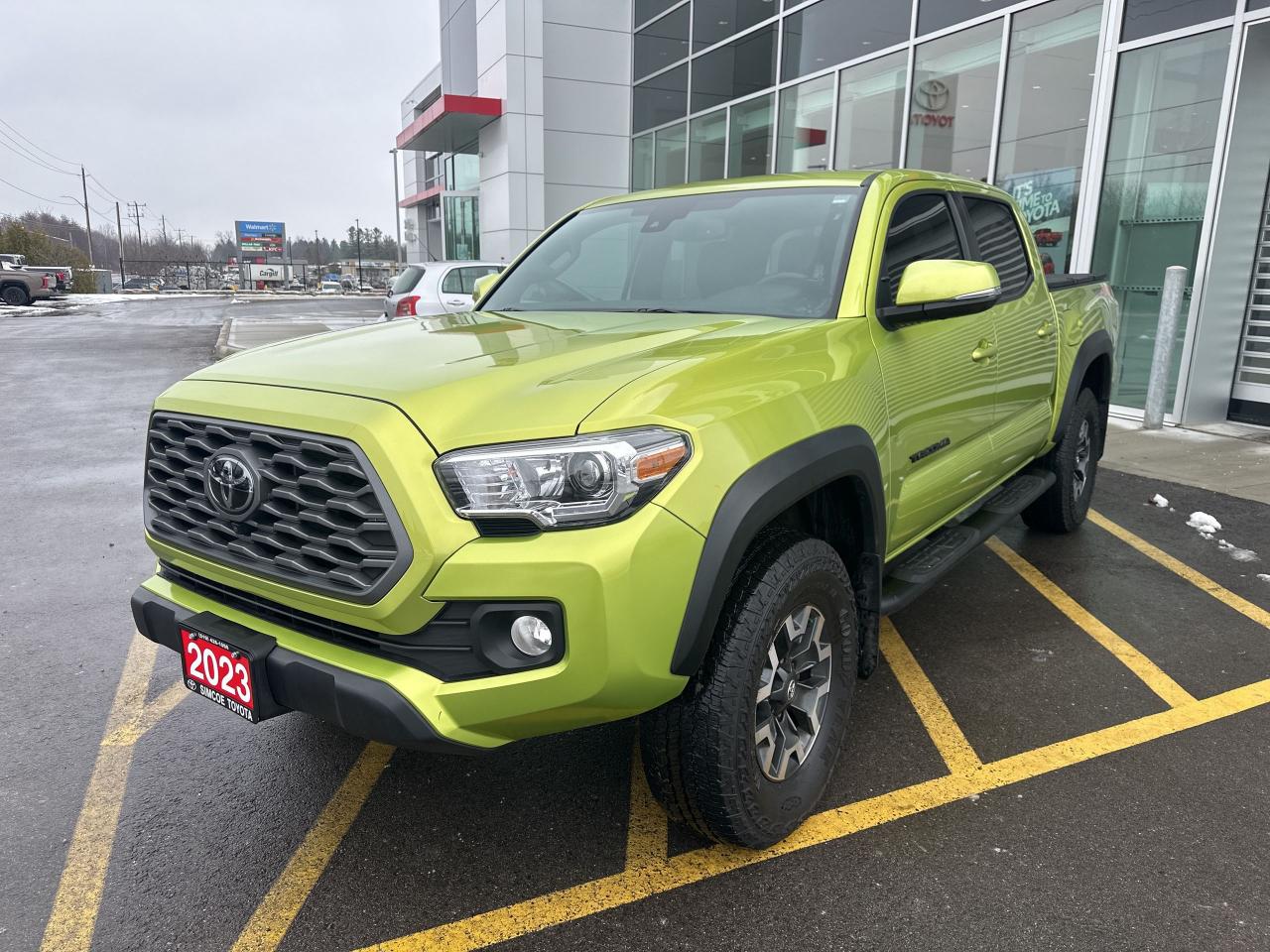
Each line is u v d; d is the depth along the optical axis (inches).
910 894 92.4
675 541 79.5
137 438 337.4
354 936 88.2
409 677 80.2
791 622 96.6
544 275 147.3
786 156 542.9
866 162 468.4
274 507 87.4
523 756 121.0
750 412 89.4
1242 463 269.9
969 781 112.4
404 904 92.6
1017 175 374.0
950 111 407.8
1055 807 106.8
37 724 129.9
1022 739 122.3
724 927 88.5
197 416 94.7
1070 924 87.7
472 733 81.0
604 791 112.5
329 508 82.0
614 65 748.0
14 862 99.7
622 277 137.7
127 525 228.7
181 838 103.8
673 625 80.4
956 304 112.4
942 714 129.0
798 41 519.2
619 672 78.4
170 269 3624.5
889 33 442.6
